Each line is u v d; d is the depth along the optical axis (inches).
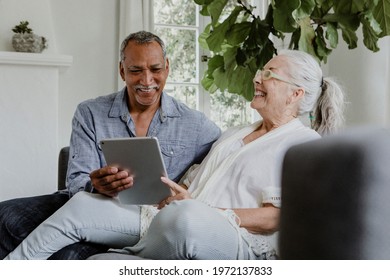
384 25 99.9
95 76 176.6
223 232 57.8
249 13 112.4
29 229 72.2
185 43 189.9
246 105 193.3
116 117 87.6
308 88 75.6
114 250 60.3
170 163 86.8
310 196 14.9
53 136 157.5
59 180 101.5
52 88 157.3
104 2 177.0
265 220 64.9
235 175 71.2
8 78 154.0
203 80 139.3
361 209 14.4
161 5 188.1
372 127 15.2
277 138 72.2
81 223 65.8
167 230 55.6
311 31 108.8
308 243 15.1
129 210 68.7
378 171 14.3
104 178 67.4
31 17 164.7
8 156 154.6
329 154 14.8
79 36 174.9
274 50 111.6
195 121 88.5
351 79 162.7
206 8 119.6
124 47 88.0
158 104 89.1
